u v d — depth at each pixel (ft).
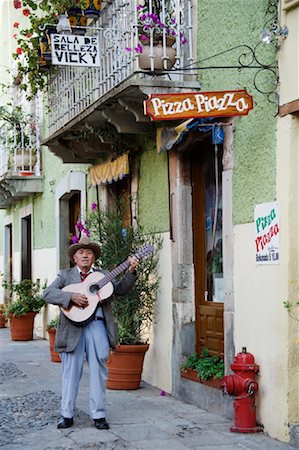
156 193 30.01
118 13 27.55
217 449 19.80
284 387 20.38
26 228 58.39
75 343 22.39
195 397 25.86
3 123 53.42
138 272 29.17
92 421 23.44
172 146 26.11
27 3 35.58
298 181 20.51
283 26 20.68
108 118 29.12
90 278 22.84
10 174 50.08
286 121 20.54
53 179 47.21
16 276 60.34
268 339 21.24
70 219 46.01
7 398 27.55
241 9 23.11
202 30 25.84
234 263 23.27
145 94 25.26
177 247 27.61
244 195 22.72
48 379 32.17
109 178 33.42
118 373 29.07
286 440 20.27
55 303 22.30
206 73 25.52
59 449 20.03
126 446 20.30
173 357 27.84
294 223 20.43
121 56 27.14
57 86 36.40
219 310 25.75
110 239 29.99
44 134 49.62
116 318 29.37
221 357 25.59
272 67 21.09
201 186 27.30
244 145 22.74
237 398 21.56
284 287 20.45
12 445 20.49
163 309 28.99
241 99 20.94
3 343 47.47
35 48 36.68
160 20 26.08
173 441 20.77
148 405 26.04
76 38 26.99
